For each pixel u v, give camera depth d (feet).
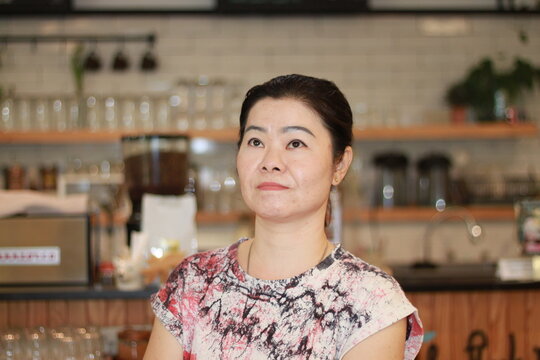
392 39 19.16
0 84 18.62
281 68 18.93
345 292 4.85
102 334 9.72
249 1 18.29
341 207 12.50
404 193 18.33
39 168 18.21
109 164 17.31
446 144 19.20
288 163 4.94
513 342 10.94
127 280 9.68
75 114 17.44
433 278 11.44
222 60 18.84
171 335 5.19
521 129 17.97
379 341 4.71
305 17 18.99
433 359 10.85
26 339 8.40
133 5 18.74
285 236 5.03
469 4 19.34
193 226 10.18
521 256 11.85
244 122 5.20
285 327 4.83
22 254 9.89
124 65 18.31
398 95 19.16
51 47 18.69
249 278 5.02
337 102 5.16
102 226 15.97
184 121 17.31
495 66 19.01
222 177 17.81
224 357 4.88
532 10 19.08
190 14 18.56
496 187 18.37
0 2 18.24
